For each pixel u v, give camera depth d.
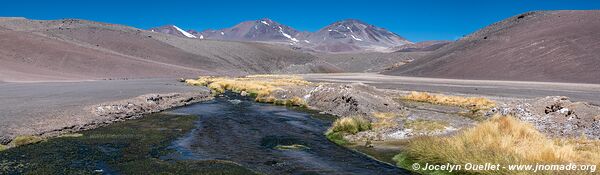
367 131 21.36
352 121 21.78
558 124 23.06
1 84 65.69
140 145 17.97
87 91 46.81
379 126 22.58
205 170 13.76
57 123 22.42
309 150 17.48
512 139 15.47
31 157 15.24
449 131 21.48
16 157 15.19
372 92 42.44
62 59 130.25
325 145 18.67
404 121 25.20
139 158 15.43
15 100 33.53
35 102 31.77
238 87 61.69
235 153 16.70
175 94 43.00
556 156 12.82
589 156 13.76
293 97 43.41
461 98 44.06
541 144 14.48
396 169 14.23
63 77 107.50
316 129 23.78
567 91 61.12
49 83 74.31
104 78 116.75
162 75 136.62
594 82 88.75
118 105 30.58
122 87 57.81
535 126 23.33
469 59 135.38
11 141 17.88
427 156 14.45
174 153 16.48
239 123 25.84
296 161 15.34
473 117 28.86
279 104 39.47
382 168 14.36
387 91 60.66
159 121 26.23
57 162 14.57
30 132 19.77
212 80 90.88
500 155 12.72
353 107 31.84
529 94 55.88
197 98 44.75
